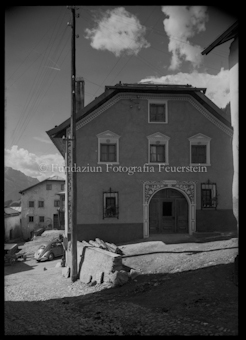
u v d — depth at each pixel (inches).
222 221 702.5
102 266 474.6
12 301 397.1
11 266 787.4
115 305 351.6
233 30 357.4
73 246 526.9
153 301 350.9
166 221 709.9
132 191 689.0
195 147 716.0
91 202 676.7
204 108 709.3
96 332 262.8
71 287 474.3
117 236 676.7
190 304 322.0
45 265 770.2
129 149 695.1
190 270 441.4
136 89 682.2
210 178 706.8
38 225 1531.7
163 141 700.7
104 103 691.4
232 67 379.2
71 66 550.9
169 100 706.8
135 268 490.6
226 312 287.7
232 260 450.0
